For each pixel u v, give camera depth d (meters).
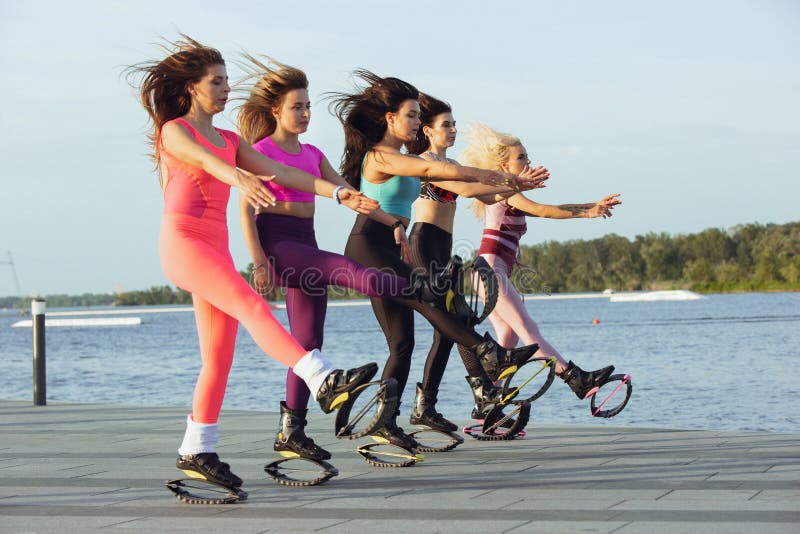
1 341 56.41
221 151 4.64
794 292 128.88
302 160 5.48
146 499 4.65
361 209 4.60
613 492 4.61
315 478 5.13
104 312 178.25
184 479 4.67
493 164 7.08
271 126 5.51
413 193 6.02
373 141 6.01
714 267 133.50
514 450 6.19
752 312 61.72
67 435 7.36
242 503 4.52
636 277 132.25
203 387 4.59
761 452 5.86
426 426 6.41
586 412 10.75
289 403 5.05
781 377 15.30
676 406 11.36
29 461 5.98
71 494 4.79
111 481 5.19
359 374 4.23
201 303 4.59
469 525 3.88
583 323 50.78
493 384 6.13
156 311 169.62
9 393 16.14
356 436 4.55
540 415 10.51
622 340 30.48
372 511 4.25
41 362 9.99
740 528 3.72
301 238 5.38
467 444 6.53
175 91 4.65
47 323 101.31
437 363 6.22
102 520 4.10
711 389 13.47
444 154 6.59
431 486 4.90
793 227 135.88
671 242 135.12
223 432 7.40
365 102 5.99
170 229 4.52
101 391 16.16
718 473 5.11
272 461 5.53
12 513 4.29
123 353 33.25
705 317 54.25
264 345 4.38
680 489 4.66
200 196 4.55
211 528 3.91
